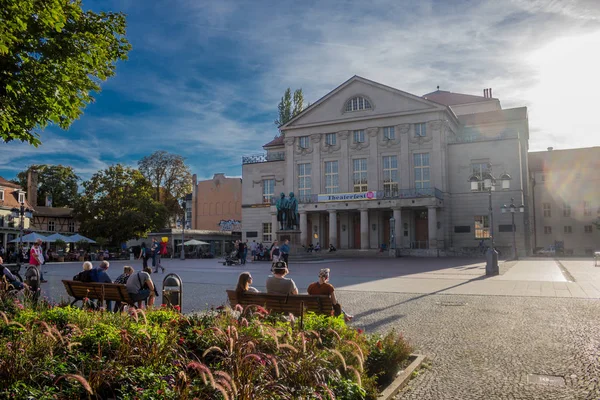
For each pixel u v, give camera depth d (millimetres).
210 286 20719
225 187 95125
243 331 6312
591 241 72875
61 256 50688
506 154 56562
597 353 8383
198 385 4742
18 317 7562
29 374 4797
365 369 6473
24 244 54000
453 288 19188
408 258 49656
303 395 4816
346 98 62688
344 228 62375
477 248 53250
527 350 8664
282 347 5617
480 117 67062
